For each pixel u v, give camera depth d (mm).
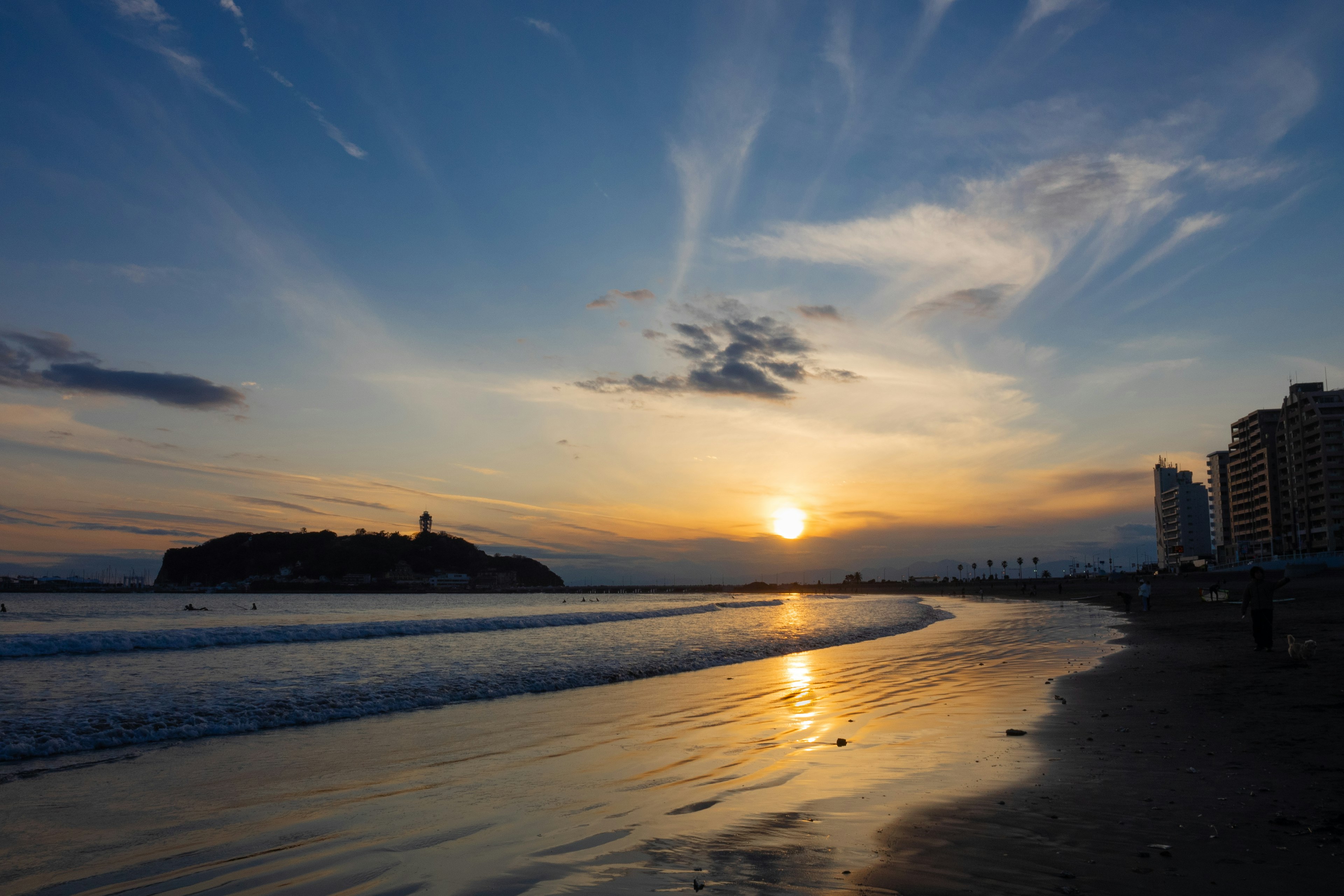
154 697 15008
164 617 68125
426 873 5258
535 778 8438
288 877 5348
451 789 8023
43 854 6074
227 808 7430
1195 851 5043
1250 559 141875
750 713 13109
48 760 9969
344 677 18766
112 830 6746
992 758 8344
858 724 11344
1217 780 6848
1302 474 132625
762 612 79062
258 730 12258
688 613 74750
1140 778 7074
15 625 51406
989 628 37156
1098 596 91125
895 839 5555
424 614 80875
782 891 4598
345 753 10227
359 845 6047
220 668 20953
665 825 6238
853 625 46031
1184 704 11242
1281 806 5984
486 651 26781
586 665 21844
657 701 15180
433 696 15703
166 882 5363
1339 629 23047
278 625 43688
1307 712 10031
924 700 13734
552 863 5348
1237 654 17688
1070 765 7793
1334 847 5047
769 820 6266
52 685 16922
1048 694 13367
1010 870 4812
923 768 8008
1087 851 5125
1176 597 67812
